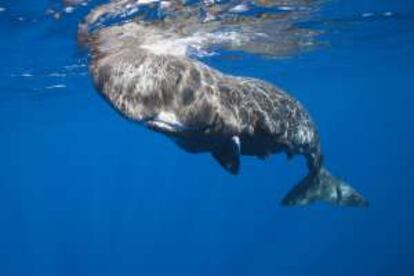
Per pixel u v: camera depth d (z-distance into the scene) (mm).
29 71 20312
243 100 7480
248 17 14078
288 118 8391
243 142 7625
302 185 11328
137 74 6691
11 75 20906
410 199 74250
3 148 58438
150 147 78875
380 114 91625
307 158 10367
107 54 8391
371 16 16906
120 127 52000
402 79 46312
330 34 19453
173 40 15023
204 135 7082
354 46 23797
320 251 56219
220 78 7570
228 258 57500
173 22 12750
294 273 50406
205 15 12820
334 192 11336
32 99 29188
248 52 21000
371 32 20328
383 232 57312
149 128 6914
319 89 45719
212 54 20016
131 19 11875
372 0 14547
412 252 48094
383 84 48875
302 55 24516
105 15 11461
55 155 78125
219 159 7281
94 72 7199
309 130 9344
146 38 13602
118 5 10922
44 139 56719
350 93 53906
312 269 50406
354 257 50656
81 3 10758
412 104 79562
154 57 7020
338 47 23453
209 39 16203
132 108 6613
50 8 11109
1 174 88188
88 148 75688
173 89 6777
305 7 14094
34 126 44781
